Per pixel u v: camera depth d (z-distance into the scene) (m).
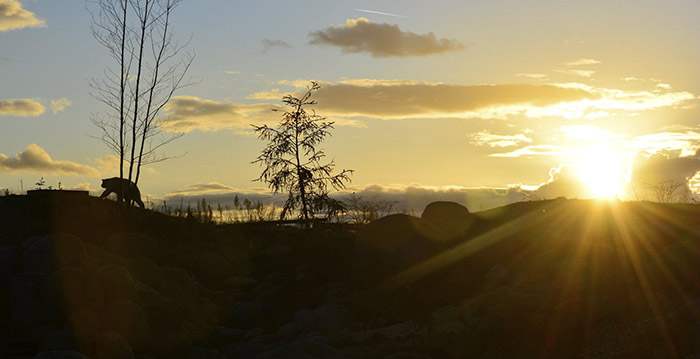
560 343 12.68
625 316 13.05
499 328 13.79
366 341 15.40
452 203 24.03
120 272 18.22
